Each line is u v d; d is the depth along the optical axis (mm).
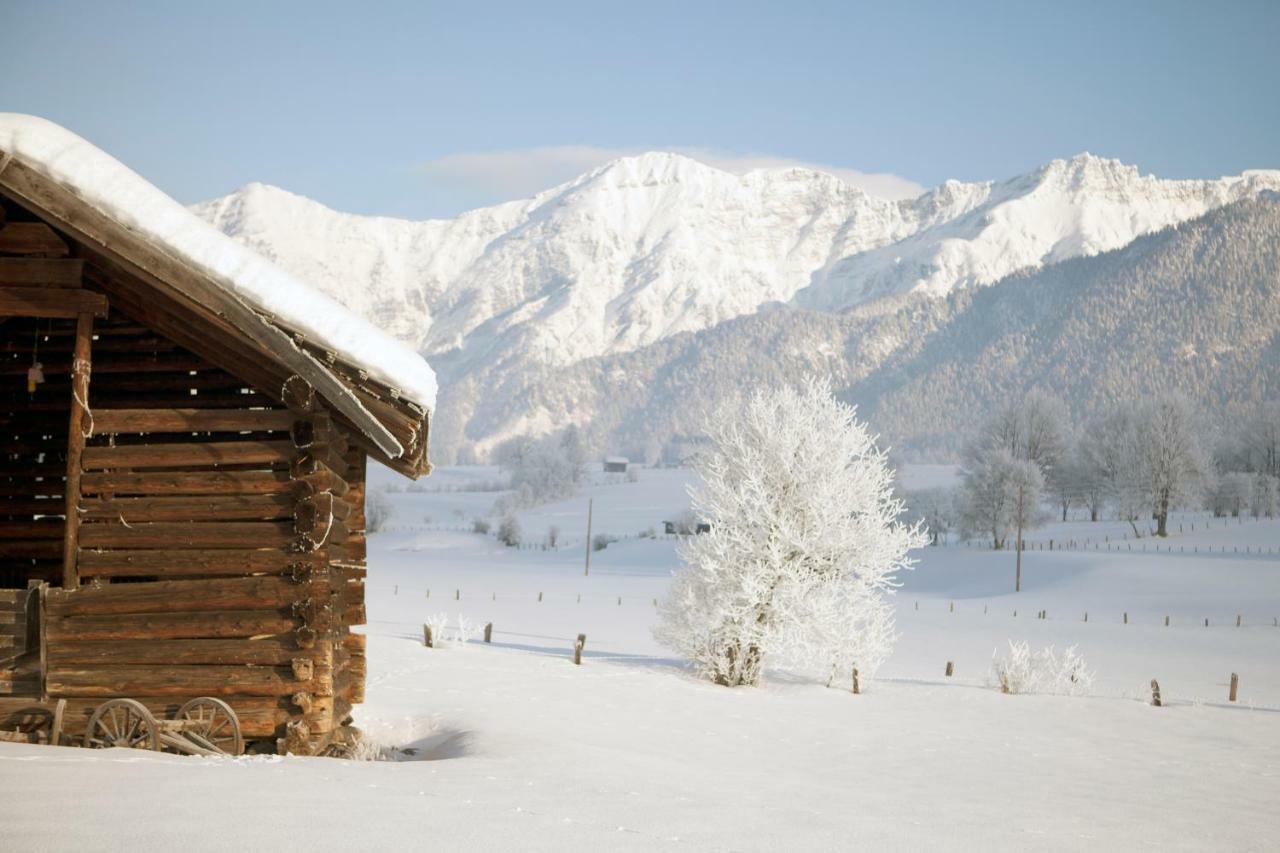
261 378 14398
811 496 31609
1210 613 80062
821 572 32125
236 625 13570
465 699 21844
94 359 15211
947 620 71562
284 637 13602
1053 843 10656
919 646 55000
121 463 13875
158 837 7484
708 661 31250
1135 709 30281
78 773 9531
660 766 14523
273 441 13922
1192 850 11031
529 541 150875
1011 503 123750
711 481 32500
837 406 32406
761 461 31922
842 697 29844
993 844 10242
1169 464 130375
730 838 9250
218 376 15227
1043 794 15445
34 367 14250
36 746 11234
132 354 15219
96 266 13672
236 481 13859
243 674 13516
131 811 8180
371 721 18625
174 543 13750
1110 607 83750
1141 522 145250
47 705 13125
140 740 12680
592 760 14062
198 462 13875
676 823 9734
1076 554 108750
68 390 15641
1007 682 34531
